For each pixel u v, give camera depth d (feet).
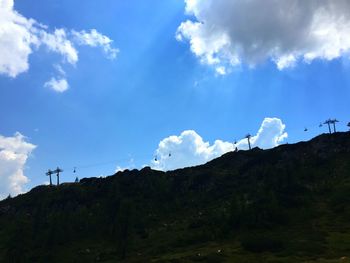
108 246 417.28
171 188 599.98
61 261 375.04
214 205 515.50
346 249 288.30
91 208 536.42
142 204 543.80
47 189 641.40
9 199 647.15
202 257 296.51
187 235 411.75
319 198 466.29
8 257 366.84
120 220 396.16
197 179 613.11
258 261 274.77
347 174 515.91
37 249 413.59
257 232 378.53
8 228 494.59
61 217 474.90
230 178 598.75
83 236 458.91
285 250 301.84
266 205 423.64
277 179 516.32
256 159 631.15
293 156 606.14
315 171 549.95
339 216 394.73
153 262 296.92
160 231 452.35
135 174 636.07
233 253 311.27
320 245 304.71
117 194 542.57
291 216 412.16
